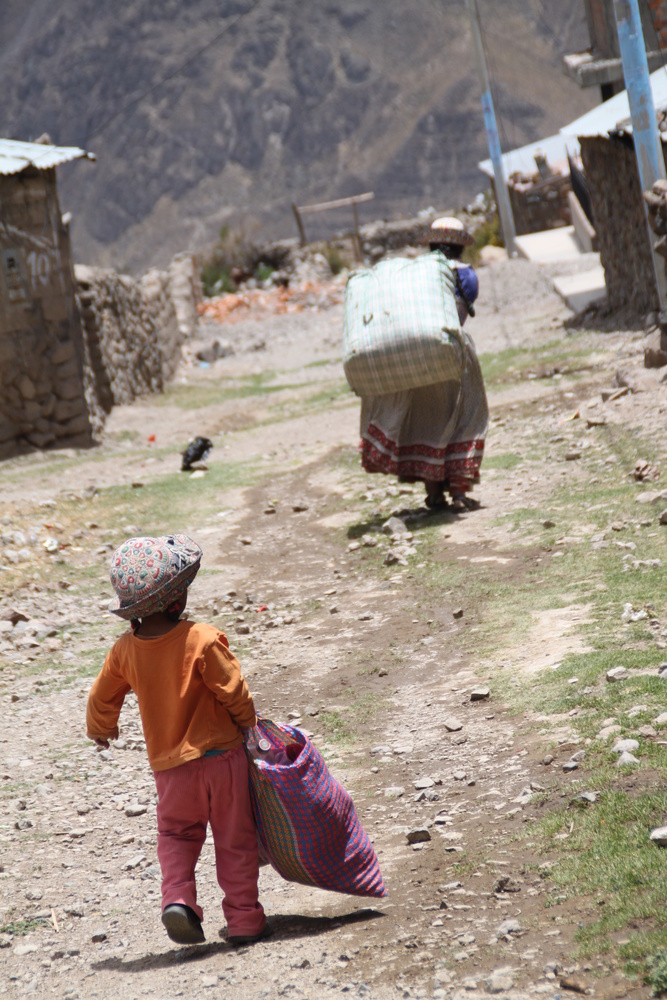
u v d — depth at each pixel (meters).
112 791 6.38
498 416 14.65
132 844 5.65
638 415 12.37
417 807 5.23
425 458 10.73
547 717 5.73
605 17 23.33
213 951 4.32
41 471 17.70
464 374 10.57
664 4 20.72
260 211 161.88
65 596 10.77
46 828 5.90
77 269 22.59
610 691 5.70
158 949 4.46
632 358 15.91
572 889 4.00
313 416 19.48
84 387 19.88
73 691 8.10
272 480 14.56
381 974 3.76
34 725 7.48
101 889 5.16
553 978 3.47
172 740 4.25
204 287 44.56
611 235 19.59
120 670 4.34
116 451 19.25
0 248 18.53
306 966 3.95
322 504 12.74
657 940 3.46
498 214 39.09
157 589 4.18
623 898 3.79
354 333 10.42
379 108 165.62
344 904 4.58
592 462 11.18
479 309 26.67
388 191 153.75
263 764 4.28
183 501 14.08
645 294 18.55
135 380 24.66
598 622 6.88
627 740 4.98
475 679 6.66
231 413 21.59
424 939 3.95
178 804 4.28
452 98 157.25
